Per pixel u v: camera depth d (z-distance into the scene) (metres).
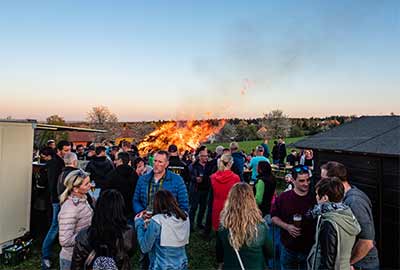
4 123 4.85
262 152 7.76
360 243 2.61
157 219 2.78
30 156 5.33
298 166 3.36
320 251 2.47
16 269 4.52
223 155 4.88
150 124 35.56
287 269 3.33
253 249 2.48
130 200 4.50
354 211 2.64
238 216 2.51
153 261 2.81
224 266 2.61
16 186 5.05
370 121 5.15
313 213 2.60
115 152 8.20
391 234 3.64
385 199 3.71
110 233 2.26
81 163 7.91
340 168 2.97
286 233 3.34
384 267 3.71
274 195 4.54
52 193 4.60
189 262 4.84
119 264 2.29
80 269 2.29
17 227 5.05
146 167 5.71
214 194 4.80
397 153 3.32
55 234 4.53
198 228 6.46
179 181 3.90
